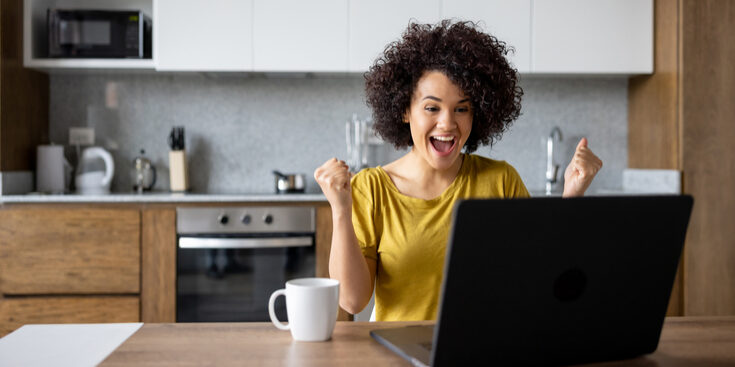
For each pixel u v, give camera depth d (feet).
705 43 8.83
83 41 9.27
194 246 8.27
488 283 2.20
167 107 10.36
